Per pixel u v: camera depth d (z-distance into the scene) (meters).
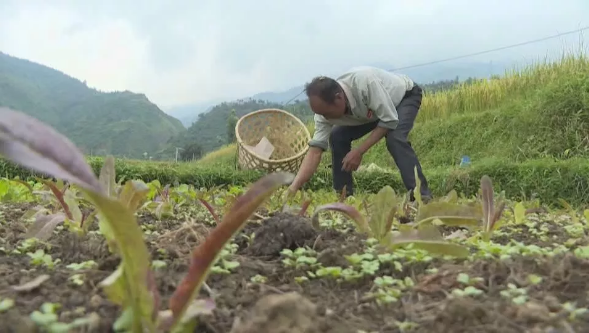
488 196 1.98
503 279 1.35
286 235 1.80
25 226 2.26
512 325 1.00
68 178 0.74
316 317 1.01
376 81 4.95
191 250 1.71
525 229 2.56
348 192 5.64
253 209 0.88
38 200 3.36
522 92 11.70
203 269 0.88
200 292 1.26
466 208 1.95
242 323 0.98
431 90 14.75
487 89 12.41
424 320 1.07
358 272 1.48
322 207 1.93
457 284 1.32
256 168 8.73
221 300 1.18
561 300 1.21
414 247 1.57
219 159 16.88
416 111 5.28
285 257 1.70
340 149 5.57
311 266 1.50
